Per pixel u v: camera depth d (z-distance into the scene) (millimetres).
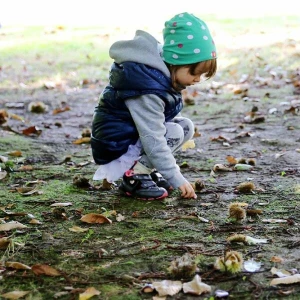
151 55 3041
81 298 2123
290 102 6031
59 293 2170
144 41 3053
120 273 2328
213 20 11852
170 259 2451
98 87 7316
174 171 3119
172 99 3111
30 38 10859
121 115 3164
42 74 8070
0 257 2500
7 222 2906
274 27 10812
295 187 3402
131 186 3246
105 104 3191
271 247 2551
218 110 5867
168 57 3021
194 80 3078
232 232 2736
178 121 3359
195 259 2416
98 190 3428
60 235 2734
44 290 2209
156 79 3033
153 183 3264
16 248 2586
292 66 7992
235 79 7484
